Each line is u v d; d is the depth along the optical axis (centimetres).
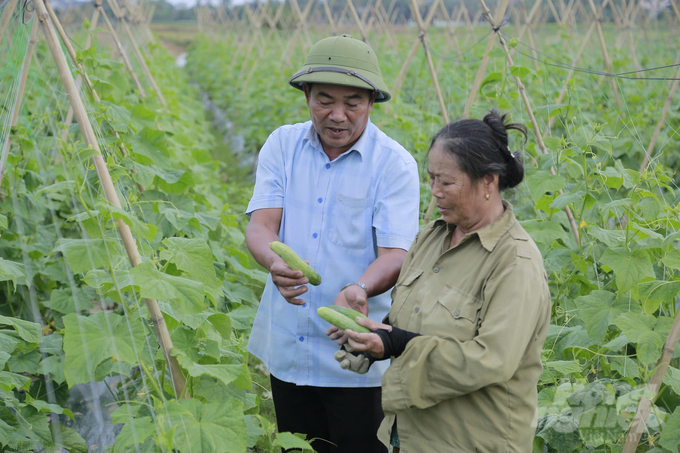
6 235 398
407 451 231
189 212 449
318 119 271
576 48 1509
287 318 296
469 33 1645
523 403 216
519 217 531
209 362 267
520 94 507
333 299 290
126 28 956
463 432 217
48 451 288
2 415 284
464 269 220
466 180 210
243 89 1605
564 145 407
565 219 471
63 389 364
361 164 287
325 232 290
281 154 302
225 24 3319
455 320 213
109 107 441
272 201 298
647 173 389
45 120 411
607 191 399
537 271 209
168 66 1866
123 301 229
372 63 267
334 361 291
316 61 262
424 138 764
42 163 391
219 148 1494
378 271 269
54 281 436
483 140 207
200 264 249
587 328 323
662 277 367
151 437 237
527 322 202
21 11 308
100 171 229
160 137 454
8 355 288
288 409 311
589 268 406
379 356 220
